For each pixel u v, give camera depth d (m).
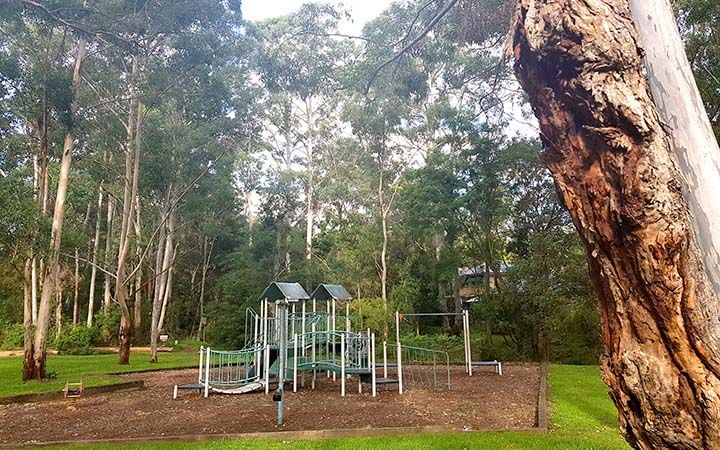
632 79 2.12
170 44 16.94
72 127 14.36
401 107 23.34
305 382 11.66
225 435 6.04
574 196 2.23
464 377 12.42
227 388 10.48
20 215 12.77
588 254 2.23
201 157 21.36
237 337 22.75
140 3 14.15
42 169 14.95
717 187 2.18
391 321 20.20
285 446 5.48
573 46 2.17
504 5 8.88
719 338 1.93
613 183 2.08
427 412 7.75
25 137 16.61
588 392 9.25
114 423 7.57
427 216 19.36
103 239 32.44
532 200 19.33
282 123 30.25
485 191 19.17
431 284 22.66
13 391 10.99
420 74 12.34
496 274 19.50
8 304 27.08
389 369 13.91
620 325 2.11
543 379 10.70
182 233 30.28
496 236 20.03
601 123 2.10
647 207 1.96
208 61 16.86
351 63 12.00
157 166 19.41
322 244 29.45
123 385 11.37
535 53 2.30
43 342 13.05
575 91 2.17
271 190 29.23
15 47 14.25
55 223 13.59
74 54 16.03
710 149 2.25
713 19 10.89
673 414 1.96
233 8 16.38
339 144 28.81
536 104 2.39
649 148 2.03
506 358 17.80
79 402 9.69
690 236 1.99
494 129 18.83
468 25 9.80
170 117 20.05
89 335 25.31
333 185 26.98
